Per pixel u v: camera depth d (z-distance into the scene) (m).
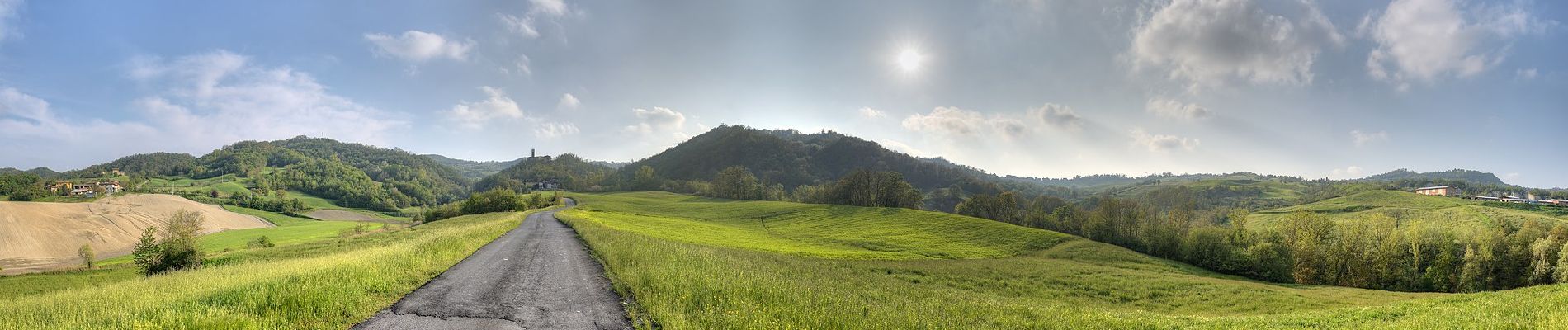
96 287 19.42
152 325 10.66
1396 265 66.38
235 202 173.25
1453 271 66.00
